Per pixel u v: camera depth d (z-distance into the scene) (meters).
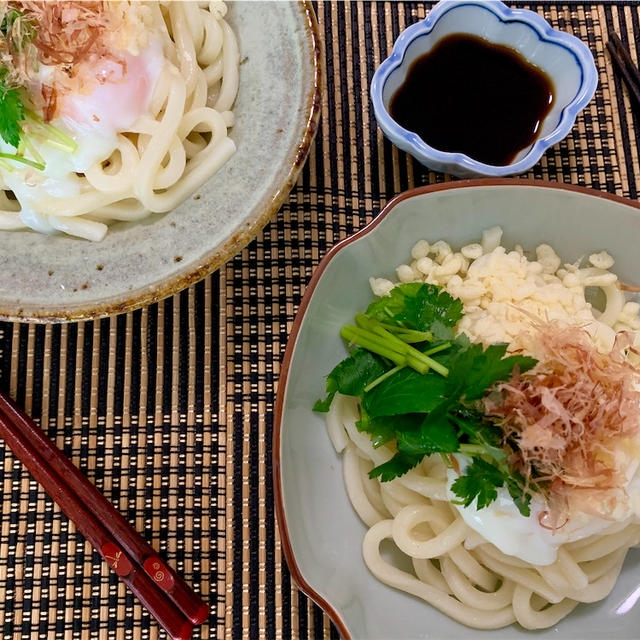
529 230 0.34
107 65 0.32
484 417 0.29
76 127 0.32
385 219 0.31
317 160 0.37
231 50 0.34
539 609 0.32
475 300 0.33
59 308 0.30
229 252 0.30
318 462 0.32
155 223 0.31
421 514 0.31
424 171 0.37
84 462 0.34
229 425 0.34
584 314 0.32
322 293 0.31
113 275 0.30
